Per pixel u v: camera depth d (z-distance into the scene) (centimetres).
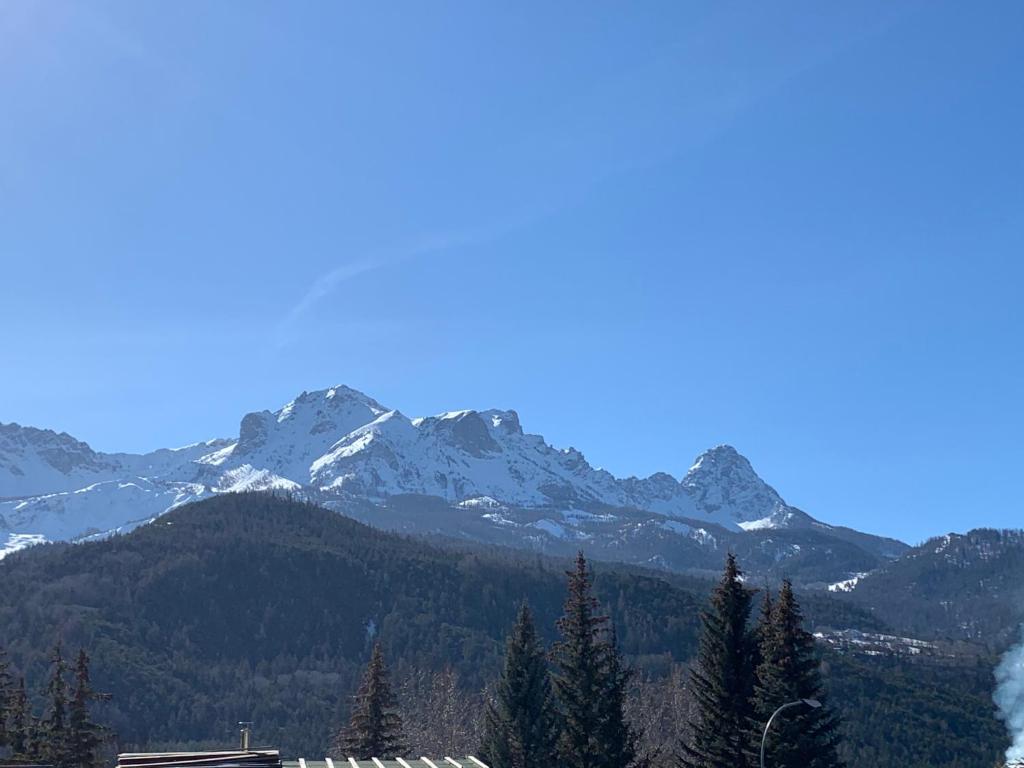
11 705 7281
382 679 8938
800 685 6319
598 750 6781
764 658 6475
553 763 7494
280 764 5159
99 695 7612
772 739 6181
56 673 7606
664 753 9388
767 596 6781
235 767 4975
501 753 7694
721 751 6500
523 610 8050
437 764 6003
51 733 7325
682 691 10662
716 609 6788
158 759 5022
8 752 7325
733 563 6838
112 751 10481
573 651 6981
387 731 8994
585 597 7106
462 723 11138
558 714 7281
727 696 6588
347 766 5872
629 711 10312
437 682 12494
